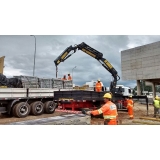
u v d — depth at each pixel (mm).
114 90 17234
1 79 10664
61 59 16625
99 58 17531
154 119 11648
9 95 10227
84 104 11836
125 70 34344
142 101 16516
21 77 11719
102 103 13094
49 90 12656
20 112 10438
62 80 15000
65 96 11789
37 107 11375
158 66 29531
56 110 12555
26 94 11141
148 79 32344
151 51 30562
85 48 17250
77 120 8203
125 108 16516
